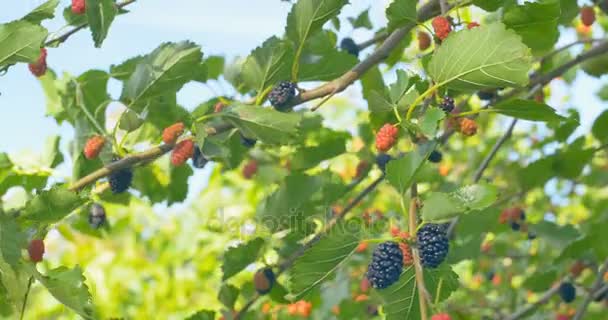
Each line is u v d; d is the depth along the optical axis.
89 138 0.90
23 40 0.74
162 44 0.84
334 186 0.95
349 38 0.99
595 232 1.03
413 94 0.75
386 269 0.72
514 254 1.42
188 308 1.76
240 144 0.98
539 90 0.98
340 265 0.74
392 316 0.77
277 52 0.84
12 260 0.72
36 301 1.41
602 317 1.19
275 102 0.84
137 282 1.77
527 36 0.82
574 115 0.80
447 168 1.48
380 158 0.95
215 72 1.05
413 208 0.73
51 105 0.99
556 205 1.51
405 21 0.81
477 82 0.73
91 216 0.90
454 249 1.04
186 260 1.68
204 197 1.65
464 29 0.72
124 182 0.86
